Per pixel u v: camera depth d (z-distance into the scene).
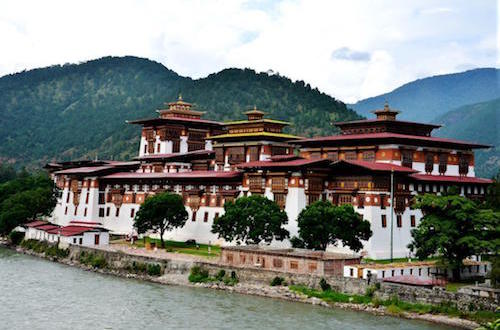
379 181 116.25
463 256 93.00
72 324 76.75
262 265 100.31
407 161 126.81
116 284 103.50
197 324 76.75
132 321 78.25
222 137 154.00
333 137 136.50
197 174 143.75
